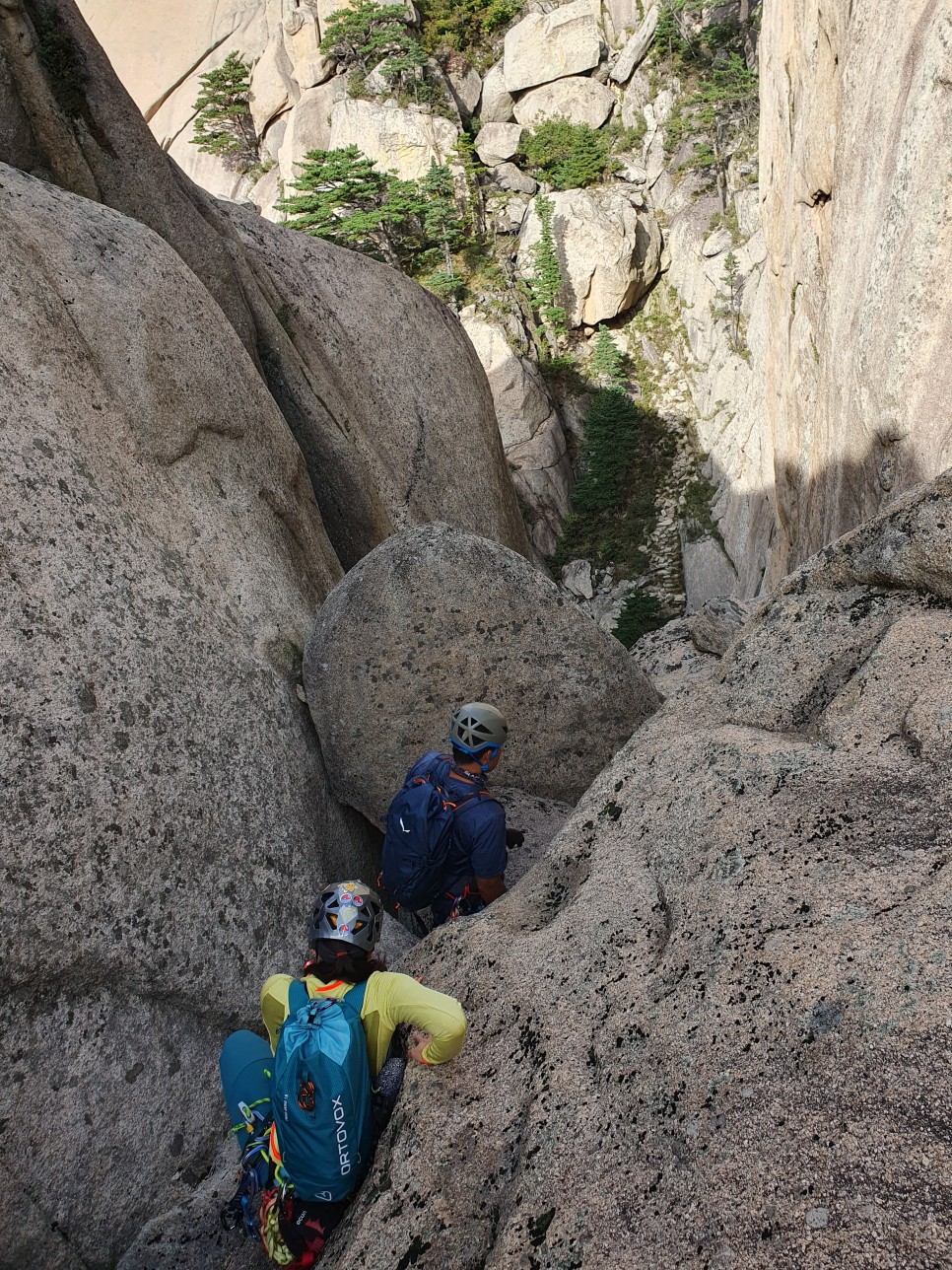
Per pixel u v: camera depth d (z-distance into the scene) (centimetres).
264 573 493
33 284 429
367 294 1030
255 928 356
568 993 245
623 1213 186
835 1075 180
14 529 347
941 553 277
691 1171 183
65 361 426
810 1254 157
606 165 5284
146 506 434
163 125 6175
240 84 5834
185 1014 324
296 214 5150
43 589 343
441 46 5684
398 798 345
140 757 341
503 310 5044
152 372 472
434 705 450
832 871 221
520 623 456
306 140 5631
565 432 5059
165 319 496
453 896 343
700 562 4303
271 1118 236
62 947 287
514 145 5484
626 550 4638
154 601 394
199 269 706
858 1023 184
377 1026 230
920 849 214
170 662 381
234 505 505
